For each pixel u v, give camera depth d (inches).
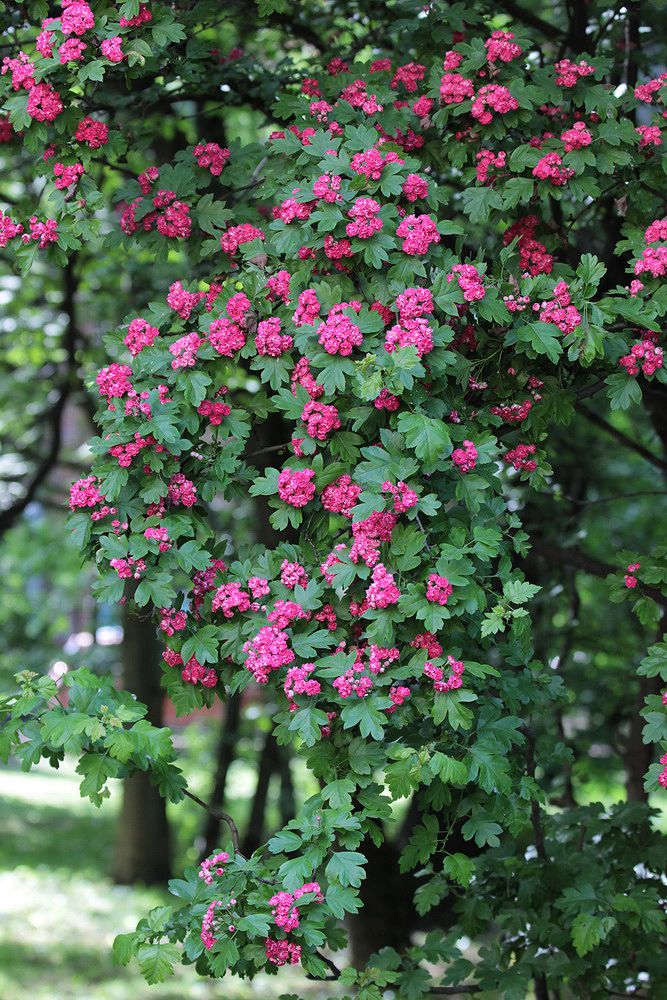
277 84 206.8
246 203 184.1
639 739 245.8
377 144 151.5
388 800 143.6
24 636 604.4
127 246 177.8
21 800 663.8
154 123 230.4
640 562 171.9
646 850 190.4
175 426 148.5
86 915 452.4
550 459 304.7
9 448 418.3
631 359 149.8
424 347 136.6
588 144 154.5
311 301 143.8
